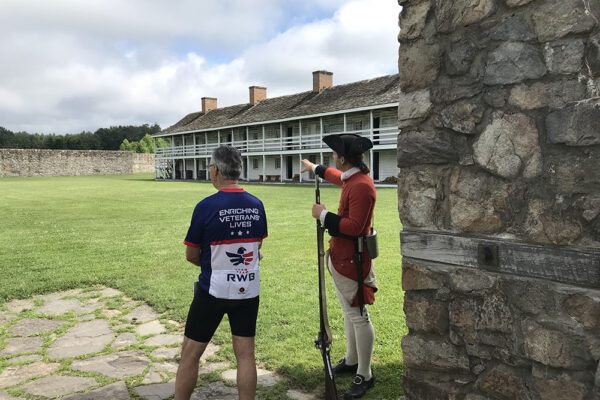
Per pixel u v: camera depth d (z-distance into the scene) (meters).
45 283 5.30
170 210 13.12
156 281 5.38
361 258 2.54
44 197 17.80
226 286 2.25
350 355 2.95
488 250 1.97
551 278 1.80
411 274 2.27
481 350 2.03
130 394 2.74
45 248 7.43
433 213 2.18
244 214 2.32
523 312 1.89
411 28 2.19
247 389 2.26
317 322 3.95
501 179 1.93
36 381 2.92
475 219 2.03
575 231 1.73
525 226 1.87
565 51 1.72
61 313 4.35
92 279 5.48
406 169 2.28
